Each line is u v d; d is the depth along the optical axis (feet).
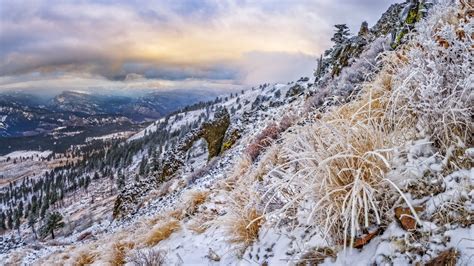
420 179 8.57
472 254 6.61
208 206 21.85
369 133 9.62
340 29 67.10
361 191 8.70
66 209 441.27
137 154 653.71
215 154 82.84
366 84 14.46
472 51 9.69
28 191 649.20
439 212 7.55
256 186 15.52
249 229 13.05
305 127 12.76
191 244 16.74
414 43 13.67
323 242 9.30
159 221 24.91
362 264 8.04
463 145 8.68
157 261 15.28
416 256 7.32
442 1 14.40
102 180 576.61
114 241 24.18
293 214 11.32
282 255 10.48
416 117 10.60
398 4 51.06
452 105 9.24
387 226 8.34
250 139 49.29
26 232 361.71
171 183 77.36
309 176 9.93
